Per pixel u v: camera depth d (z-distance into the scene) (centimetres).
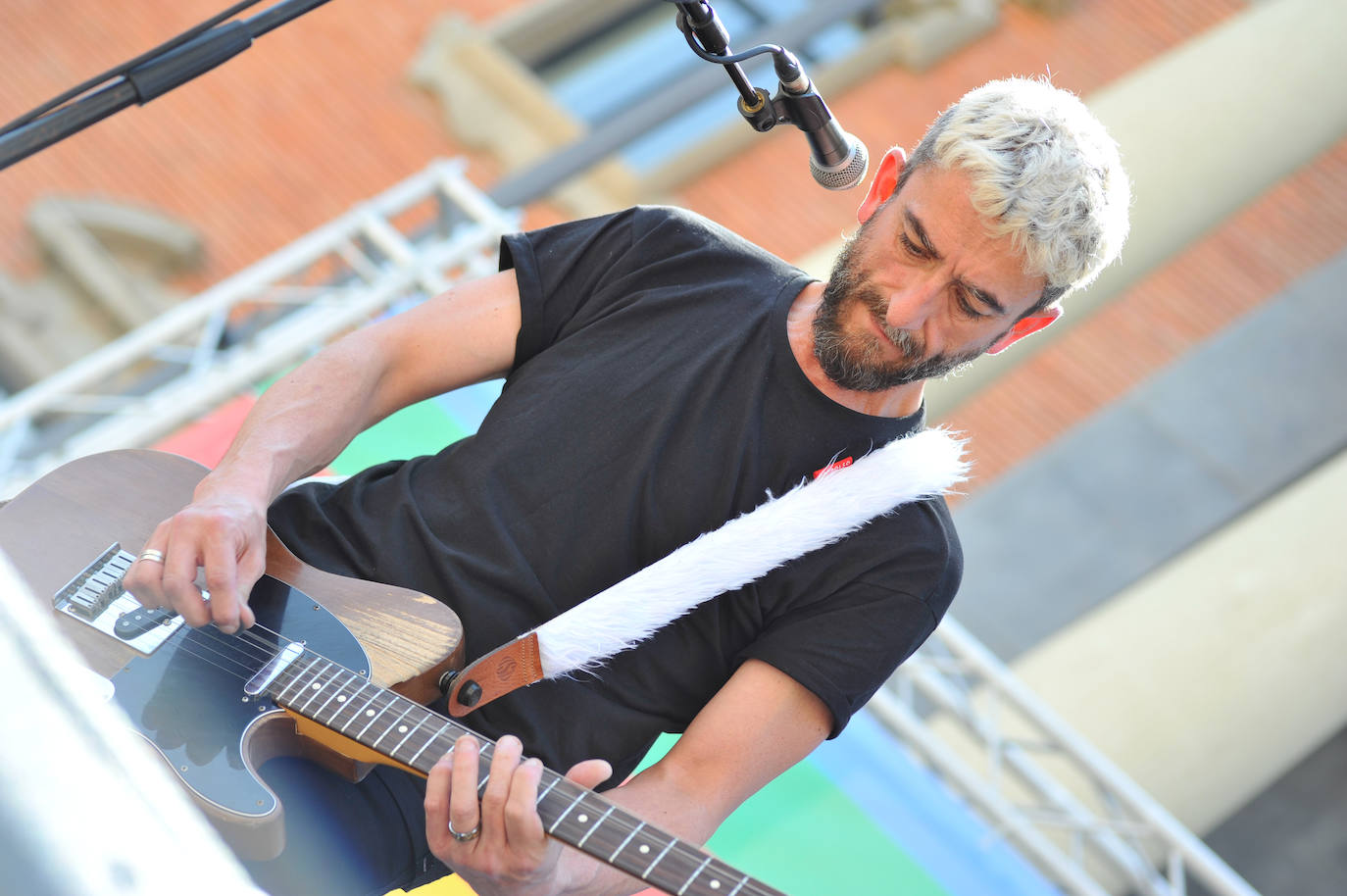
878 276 159
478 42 866
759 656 161
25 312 749
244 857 144
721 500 166
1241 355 766
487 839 132
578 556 166
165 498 176
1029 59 877
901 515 164
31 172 790
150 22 847
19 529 169
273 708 149
